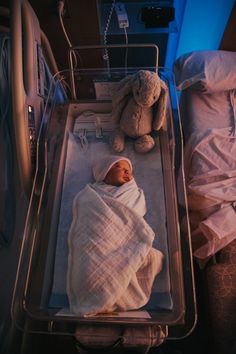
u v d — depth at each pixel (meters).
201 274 1.41
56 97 1.45
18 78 0.96
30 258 0.96
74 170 1.27
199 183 1.31
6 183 1.16
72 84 1.47
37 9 1.38
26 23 1.06
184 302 0.89
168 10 1.63
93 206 0.99
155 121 1.25
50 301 0.95
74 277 0.90
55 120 1.37
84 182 1.23
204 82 1.48
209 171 1.31
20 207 1.28
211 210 1.24
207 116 1.51
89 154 1.34
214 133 1.40
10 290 1.17
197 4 1.62
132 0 1.77
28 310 0.88
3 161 1.14
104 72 1.45
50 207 1.11
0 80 1.10
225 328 1.06
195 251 1.26
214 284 1.15
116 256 0.90
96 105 1.48
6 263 1.20
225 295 1.12
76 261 0.91
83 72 1.48
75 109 1.49
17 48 0.94
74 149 1.34
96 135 1.41
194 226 1.32
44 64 1.34
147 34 1.67
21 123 1.00
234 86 1.52
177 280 0.94
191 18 1.70
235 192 1.25
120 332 0.87
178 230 1.06
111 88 1.42
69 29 1.51
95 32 1.53
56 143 1.31
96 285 0.85
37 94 1.22
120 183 1.13
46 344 1.34
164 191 1.18
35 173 1.11
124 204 1.00
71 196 1.19
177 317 0.85
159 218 1.11
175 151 1.35
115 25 1.68
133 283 0.89
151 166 1.27
